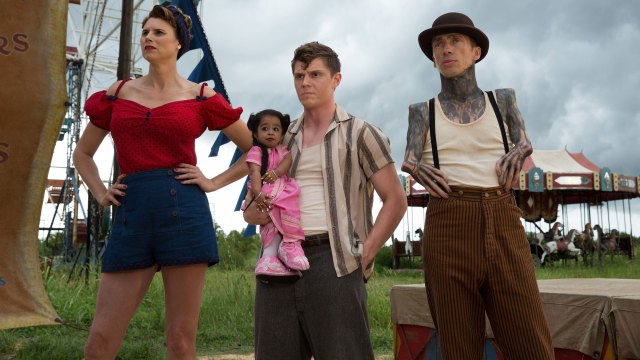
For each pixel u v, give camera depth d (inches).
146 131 125.6
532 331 118.5
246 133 141.0
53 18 176.7
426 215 130.6
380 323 350.6
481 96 130.3
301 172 121.6
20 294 171.5
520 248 122.5
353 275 116.1
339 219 116.3
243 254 880.9
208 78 365.7
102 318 122.7
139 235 123.4
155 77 132.0
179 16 133.7
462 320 121.6
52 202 1076.5
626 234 1184.8
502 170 122.3
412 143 130.8
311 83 120.5
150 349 269.0
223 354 282.2
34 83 174.2
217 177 134.6
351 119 123.0
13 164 171.9
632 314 147.6
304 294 115.4
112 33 834.8
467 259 121.5
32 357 244.5
